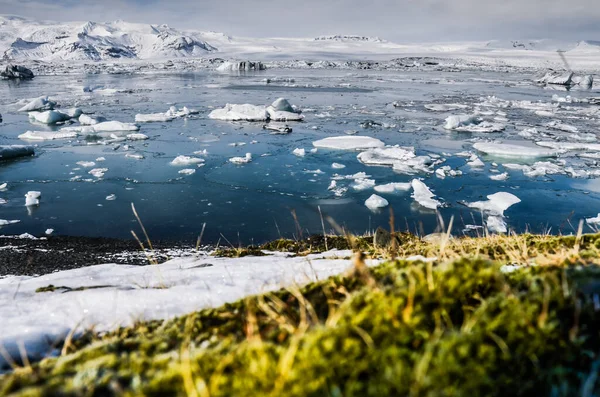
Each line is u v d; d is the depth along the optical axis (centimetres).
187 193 1455
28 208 1307
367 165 1814
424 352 95
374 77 6762
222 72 8294
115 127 2555
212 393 86
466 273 127
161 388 89
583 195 1410
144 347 125
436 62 10881
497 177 1612
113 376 98
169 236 1112
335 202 1379
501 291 123
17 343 165
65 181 1576
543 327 102
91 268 429
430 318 109
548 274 129
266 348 98
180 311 193
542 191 1453
